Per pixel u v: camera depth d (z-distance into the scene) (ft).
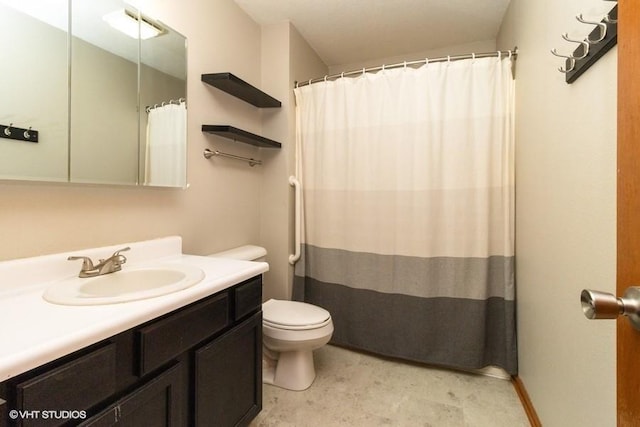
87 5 3.88
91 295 3.27
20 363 1.93
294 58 7.42
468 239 6.05
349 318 7.09
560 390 3.86
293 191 7.52
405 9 6.68
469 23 7.18
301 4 6.54
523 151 5.37
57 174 3.60
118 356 2.61
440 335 6.32
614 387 2.72
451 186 6.09
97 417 2.40
